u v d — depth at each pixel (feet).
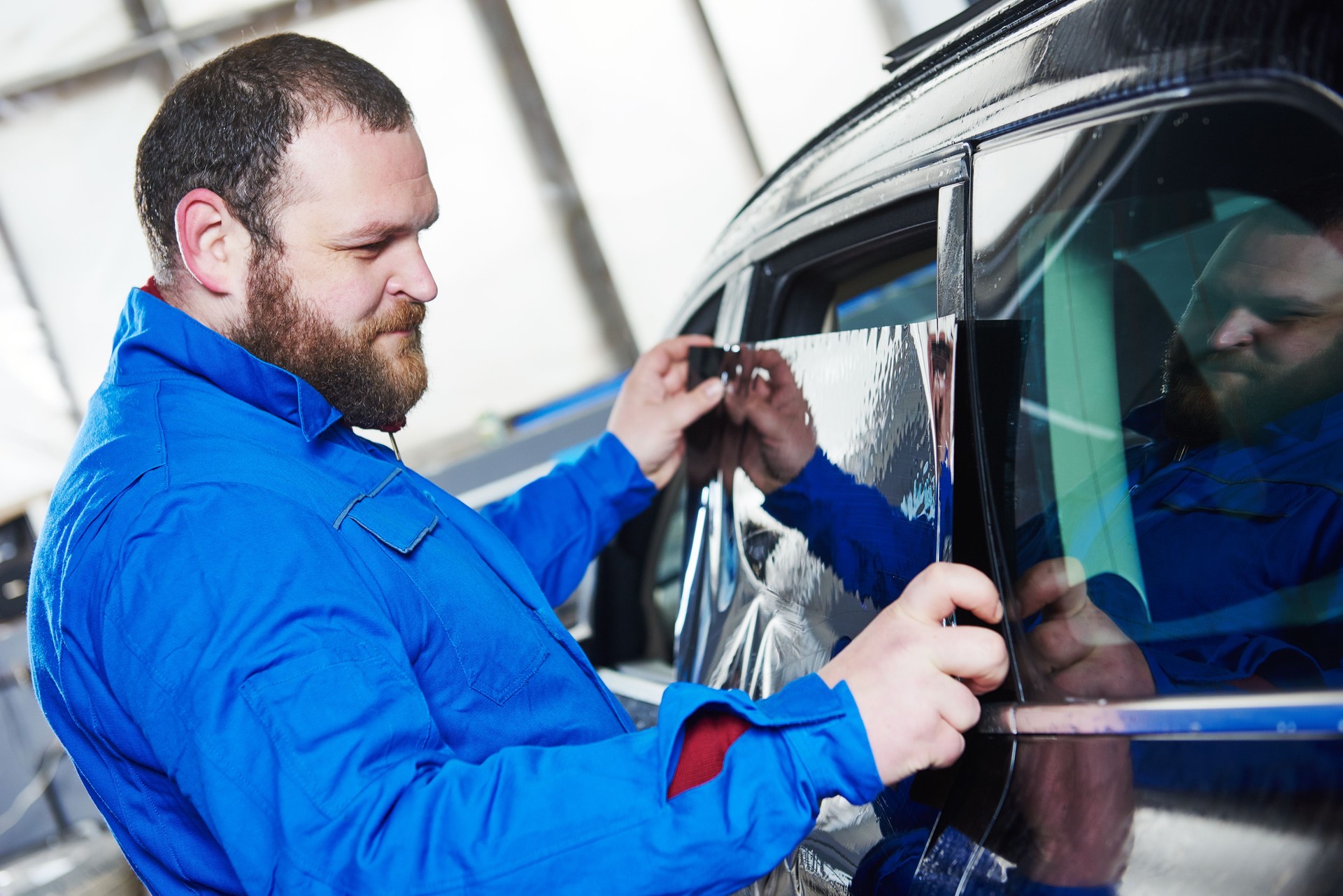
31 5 21.44
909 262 4.27
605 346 24.12
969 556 2.86
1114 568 2.90
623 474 5.02
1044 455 2.97
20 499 21.58
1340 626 2.70
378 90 3.42
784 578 3.77
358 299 3.42
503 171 23.79
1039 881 2.45
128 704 2.77
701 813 2.58
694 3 24.17
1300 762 2.14
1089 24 2.80
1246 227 3.03
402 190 3.43
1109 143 2.68
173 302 3.54
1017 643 2.78
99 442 3.20
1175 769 2.34
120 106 21.80
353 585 2.96
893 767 2.63
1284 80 2.26
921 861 2.77
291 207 3.30
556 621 3.79
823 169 4.27
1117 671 2.58
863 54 24.70
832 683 2.76
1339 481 2.93
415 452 23.53
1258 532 2.92
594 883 2.55
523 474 22.08
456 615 3.28
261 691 2.63
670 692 2.80
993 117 3.03
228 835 2.59
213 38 22.03
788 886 3.42
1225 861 2.16
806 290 4.49
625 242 24.13
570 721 3.50
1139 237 3.00
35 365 21.61
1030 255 2.91
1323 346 3.06
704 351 4.81
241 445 3.15
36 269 21.56
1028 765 2.65
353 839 2.54
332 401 3.52
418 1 23.15
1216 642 2.69
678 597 6.51
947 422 2.89
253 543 2.85
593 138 24.02
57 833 19.03
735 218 5.43
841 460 3.46
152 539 2.84
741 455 4.30
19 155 21.53
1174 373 3.14
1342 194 2.89
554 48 23.77
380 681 2.75
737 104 24.36
